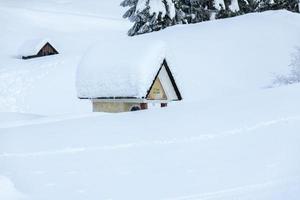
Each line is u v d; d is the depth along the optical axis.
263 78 25.44
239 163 6.44
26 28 82.50
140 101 14.30
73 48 74.38
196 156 7.00
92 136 9.11
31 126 11.59
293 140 7.34
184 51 28.27
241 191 5.30
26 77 36.06
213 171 6.18
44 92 33.03
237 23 31.95
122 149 7.75
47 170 6.64
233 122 9.17
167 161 6.83
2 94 32.94
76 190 5.67
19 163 7.14
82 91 15.75
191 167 6.44
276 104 10.72
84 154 7.57
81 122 11.47
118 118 11.60
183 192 5.43
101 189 5.68
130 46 15.34
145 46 14.68
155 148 7.68
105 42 16.72
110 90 14.77
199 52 28.23
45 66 38.53
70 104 30.78
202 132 8.57
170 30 31.50
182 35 30.44
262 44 28.61
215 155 6.96
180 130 8.95
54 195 5.48
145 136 8.67
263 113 9.72
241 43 29.03
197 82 25.09
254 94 12.91
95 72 15.46
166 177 6.06
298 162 6.19
